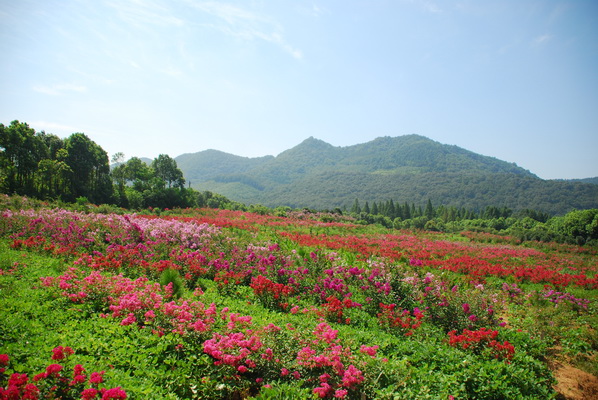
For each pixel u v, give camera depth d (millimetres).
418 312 8438
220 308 7887
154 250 12109
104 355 5062
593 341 8203
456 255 22375
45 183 40031
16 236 13055
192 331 5840
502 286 13727
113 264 9641
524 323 9258
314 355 5453
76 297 6852
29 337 5230
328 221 40219
